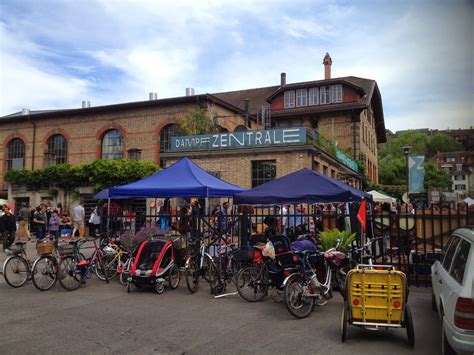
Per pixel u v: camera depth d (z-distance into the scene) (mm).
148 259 9117
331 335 6117
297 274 7242
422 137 76688
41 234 18891
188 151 21781
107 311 7457
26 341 5766
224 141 21188
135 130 29172
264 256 7867
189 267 9102
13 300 8289
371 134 42188
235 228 11414
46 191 28438
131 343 5707
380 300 5773
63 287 9250
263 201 10141
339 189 9781
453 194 28359
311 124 35812
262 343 5738
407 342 5816
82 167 27438
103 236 10984
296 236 11086
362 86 37906
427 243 10008
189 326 6527
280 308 7770
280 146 19953
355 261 8812
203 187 11680
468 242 5152
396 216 10094
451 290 4863
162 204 19062
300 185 10281
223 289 9047
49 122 32094
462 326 4375
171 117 28203
